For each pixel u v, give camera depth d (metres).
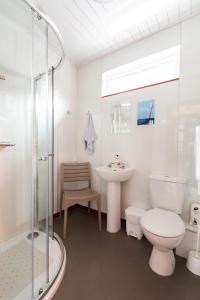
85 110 2.68
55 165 2.43
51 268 1.35
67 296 1.19
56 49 2.18
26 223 1.83
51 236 1.75
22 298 1.07
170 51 1.94
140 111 2.10
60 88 2.46
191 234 1.58
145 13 1.67
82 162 2.58
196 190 1.69
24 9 1.48
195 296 1.21
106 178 2.00
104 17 1.72
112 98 2.36
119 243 1.83
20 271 1.30
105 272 1.42
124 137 2.25
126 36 2.03
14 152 1.75
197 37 1.70
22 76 1.76
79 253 1.66
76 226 2.19
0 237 1.66
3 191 1.68
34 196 1.48
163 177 1.78
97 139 2.54
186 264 1.51
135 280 1.34
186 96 1.77
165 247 1.31
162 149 1.93
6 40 1.63
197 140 1.48
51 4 1.55
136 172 2.15
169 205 1.72
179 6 1.59
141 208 2.08
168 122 1.89
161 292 1.24
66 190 2.36
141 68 2.22
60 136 2.50
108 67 2.41
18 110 1.76
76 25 1.82
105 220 2.37
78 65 2.72
